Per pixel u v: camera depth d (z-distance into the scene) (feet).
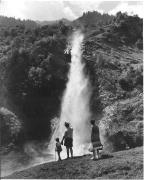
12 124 182.80
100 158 71.87
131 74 199.11
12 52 208.74
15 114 194.70
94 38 242.37
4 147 175.94
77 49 218.38
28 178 69.51
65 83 201.36
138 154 71.77
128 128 153.79
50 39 218.38
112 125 161.38
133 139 145.89
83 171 66.80
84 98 196.65
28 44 224.53
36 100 197.26
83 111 192.13
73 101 197.98
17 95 199.11
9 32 259.19
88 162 70.49
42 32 241.76
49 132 190.80
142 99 172.55
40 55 209.77
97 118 183.52
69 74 205.67
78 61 211.82
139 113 165.27
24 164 172.65
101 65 205.98
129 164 64.75
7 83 204.03
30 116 196.03
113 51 232.32
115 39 252.62
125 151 76.74
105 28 269.23
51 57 206.08
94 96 194.39
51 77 198.80
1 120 181.78
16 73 204.54
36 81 197.77
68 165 70.64
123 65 211.82
